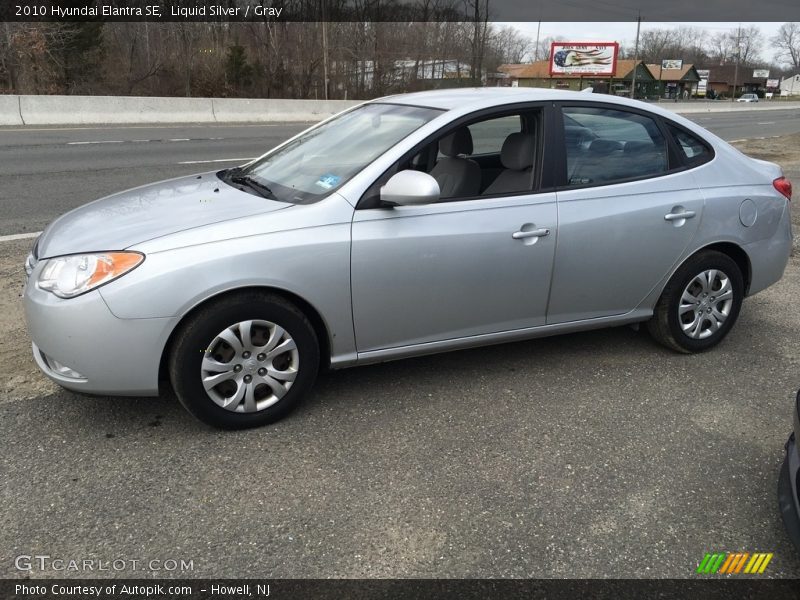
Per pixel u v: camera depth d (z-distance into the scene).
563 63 61.66
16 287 5.02
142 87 33.28
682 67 89.50
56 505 2.66
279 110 23.22
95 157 12.03
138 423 3.27
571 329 3.91
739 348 4.43
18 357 3.93
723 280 4.21
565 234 3.62
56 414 3.33
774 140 20.30
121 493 2.75
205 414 3.11
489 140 3.77
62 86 29.84
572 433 3.31
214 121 21.47
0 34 27.95
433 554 2.47
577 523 2.66
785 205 4.44
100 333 2.85
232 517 2.63
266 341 3.15
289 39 36.94
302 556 2.44
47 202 7.96
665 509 2.77
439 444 3.18
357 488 2.83
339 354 3.33
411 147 3.35
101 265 2.87
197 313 2.99
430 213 3.33
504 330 3.70
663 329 4.15
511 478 2.93
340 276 3.15
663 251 3.94
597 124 3.84
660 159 4.02
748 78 108.38
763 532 2.66
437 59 44.28
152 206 3.40
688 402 3.66
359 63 40.38
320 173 3.51
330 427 3.29
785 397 3.75
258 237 3.01
